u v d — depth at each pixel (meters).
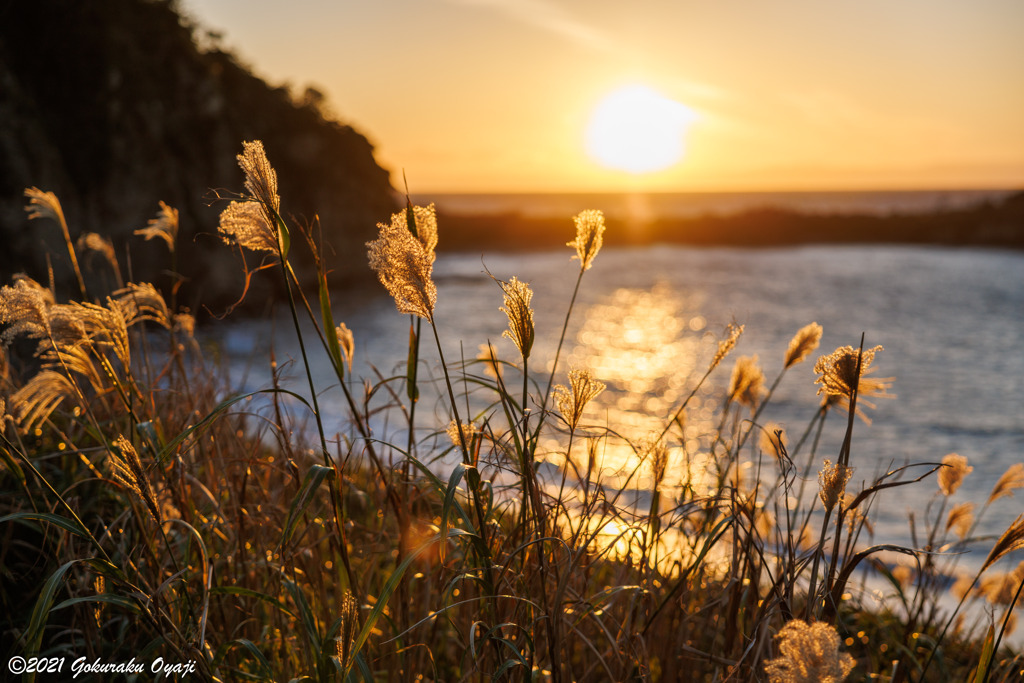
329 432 4.46
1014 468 2.14
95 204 22.25
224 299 24.73
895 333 26.95
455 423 1.80
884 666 2.74
